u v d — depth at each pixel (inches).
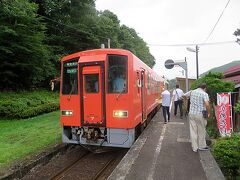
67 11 1237.7
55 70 1098.7
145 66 498.9
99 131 355.9
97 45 1247.5
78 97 358.3
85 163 356.2
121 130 345.7
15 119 624.4
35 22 876.0
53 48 1135.6
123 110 342.3
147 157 301.1
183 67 738.2
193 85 602.9
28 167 315.9
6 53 804.6
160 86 927.0
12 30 743.7
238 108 247.8
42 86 1119.6
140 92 406.6
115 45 1397.6
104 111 347.3
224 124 368.5
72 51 1246.3
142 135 418.3
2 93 794.8
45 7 1120.8
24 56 856.9
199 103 314.7
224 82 451.5
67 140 373.1
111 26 1371.8
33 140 424.8
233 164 261.6
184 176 243.6
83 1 1246.9
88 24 1240.2
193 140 320.5
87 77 354.6
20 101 685.9
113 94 344.8
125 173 252.2
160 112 817.5
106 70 346.6
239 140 270.5
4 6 745.6
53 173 320.2
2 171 291.1
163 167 267.9
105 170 329.7
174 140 383.2
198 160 288.2
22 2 804.6
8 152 358.3
